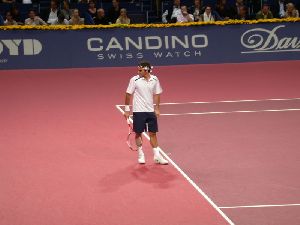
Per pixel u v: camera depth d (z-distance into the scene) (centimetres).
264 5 2952
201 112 1967
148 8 3259
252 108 2011
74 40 2845
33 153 1552
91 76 2650
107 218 1125
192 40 2891
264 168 1411
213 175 1366
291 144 1598
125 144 1619
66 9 2977
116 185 1308
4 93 2323
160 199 1220
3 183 1329
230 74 2644
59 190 1280
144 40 2869
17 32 2816
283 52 2938
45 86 2452
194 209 1163
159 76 2628
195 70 2752
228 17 2981
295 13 2962
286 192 1253
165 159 1484
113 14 2953
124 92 2316
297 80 2488
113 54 2862
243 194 1244
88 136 1702
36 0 3206
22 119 1914
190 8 3105
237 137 1669
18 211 1164
